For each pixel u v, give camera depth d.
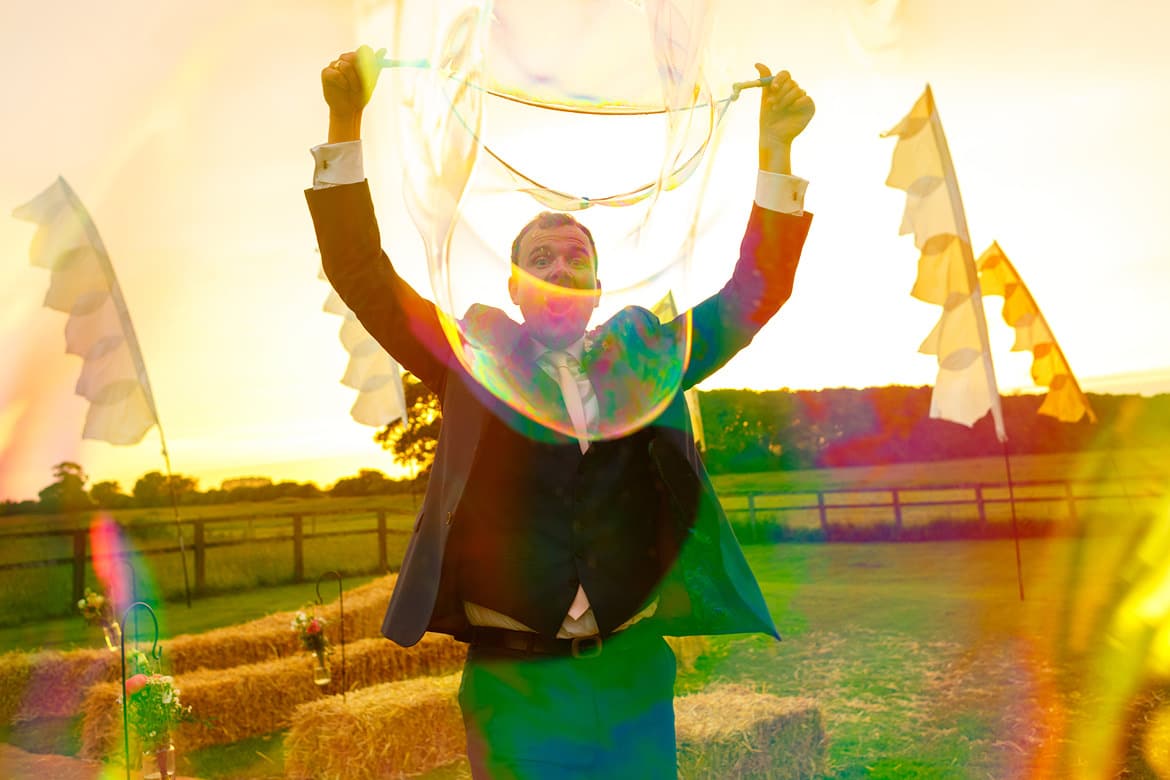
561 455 1.74
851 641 6.79
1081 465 16.23
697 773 3.48
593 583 1.72
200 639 7.27
